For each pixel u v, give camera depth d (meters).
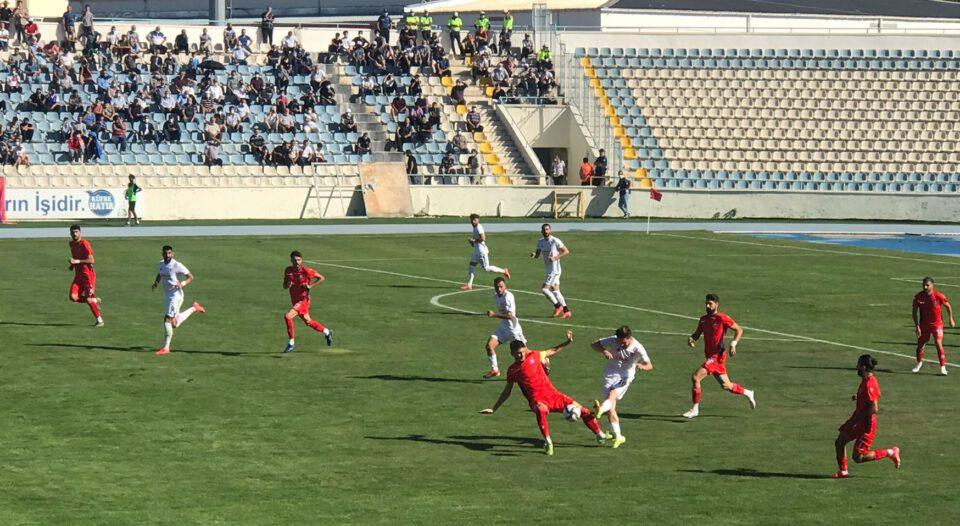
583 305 48.59
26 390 32.34
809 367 37.53
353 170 83.94
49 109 81.25
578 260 62.16
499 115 90.69
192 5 117.50
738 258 63.66
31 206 74.75
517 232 73.69
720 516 22.75
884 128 92.69
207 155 81.12
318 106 87.56
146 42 91.44
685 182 88.50
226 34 90.81
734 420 30.67
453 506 23.22
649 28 102.44
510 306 34.72
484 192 84.94
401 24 103.75
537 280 55.16
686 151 90.50
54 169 77.62
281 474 25.23
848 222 84.56
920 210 84.94
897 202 85.06
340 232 72.50
